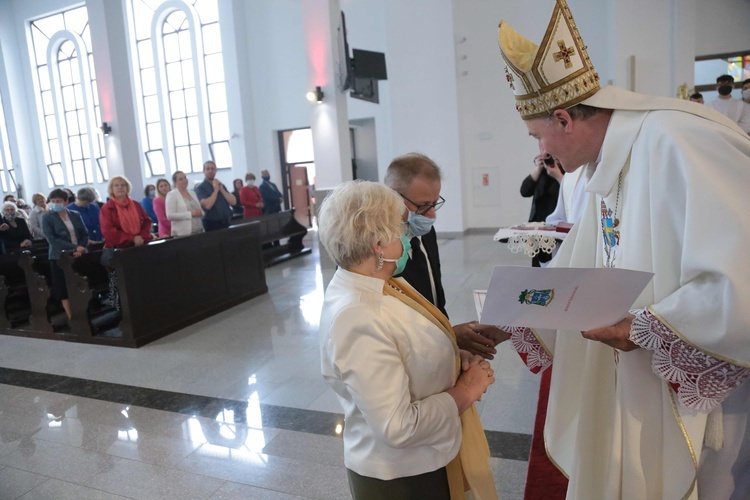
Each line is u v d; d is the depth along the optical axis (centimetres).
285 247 879
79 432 286
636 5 771
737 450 112
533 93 114
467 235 957
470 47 952
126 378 363
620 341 105
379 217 107
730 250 91
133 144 888
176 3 1291
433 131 948
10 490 233
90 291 445
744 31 862
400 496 114
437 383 114
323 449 251
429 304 120
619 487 117
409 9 923
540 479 167
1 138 1545
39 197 705
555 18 107
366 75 737
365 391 101
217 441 266
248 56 1259
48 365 402
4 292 503
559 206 270
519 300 100
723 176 95
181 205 568
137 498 221
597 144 115
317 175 743
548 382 168
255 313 514
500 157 973
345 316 104
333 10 705
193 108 1338
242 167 1280
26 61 1526
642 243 107
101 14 847
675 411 107
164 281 461
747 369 97
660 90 781
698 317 95
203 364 381
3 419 308
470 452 127
